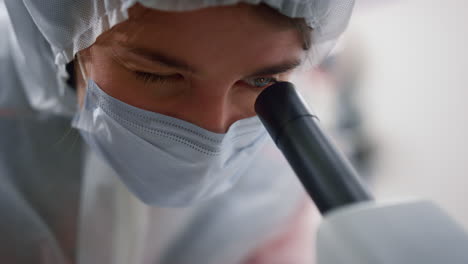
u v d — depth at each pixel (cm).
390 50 266
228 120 75
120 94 72
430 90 245
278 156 139
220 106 69
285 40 63
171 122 72
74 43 69
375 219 43
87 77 77
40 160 110
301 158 55
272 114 62
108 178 104
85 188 108
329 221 44
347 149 195
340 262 41
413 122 228
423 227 42
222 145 76
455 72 252
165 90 69
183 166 80
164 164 81
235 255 125
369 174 199
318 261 43
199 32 58
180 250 124
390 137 218
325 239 43
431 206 44
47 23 67
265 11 58
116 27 62
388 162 207
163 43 60
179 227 124
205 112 70
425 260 40
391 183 200
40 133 110
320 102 184
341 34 74
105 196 105
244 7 57
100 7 62
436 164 209
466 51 261
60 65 79
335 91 189
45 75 95
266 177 135
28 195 108
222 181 90
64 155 111
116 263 109
